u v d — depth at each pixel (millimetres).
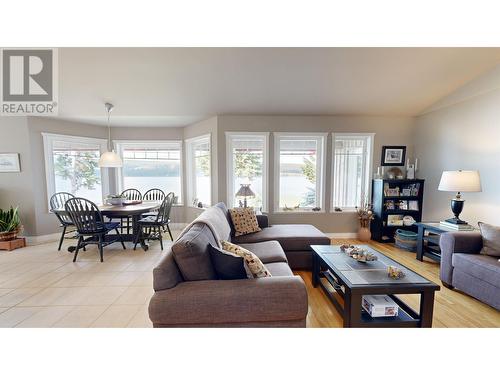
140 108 3908
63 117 4258
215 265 1577
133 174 5340
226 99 3721
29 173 4086
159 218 3924
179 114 4156
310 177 4422
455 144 3521
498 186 2932
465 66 3020
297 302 1409
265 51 2777
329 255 2314
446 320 1988
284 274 1920
